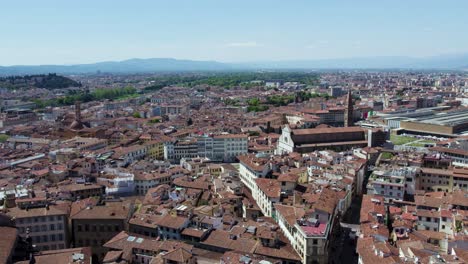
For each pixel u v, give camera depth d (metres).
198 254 157.38
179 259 139.62
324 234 158.12
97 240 181.88
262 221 193.00
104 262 148.12
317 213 172.38
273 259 151.00
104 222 181.00
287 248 165.62
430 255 143.12
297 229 166.25
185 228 172.50
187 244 158.50
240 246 161.12
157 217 184.25
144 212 194.50
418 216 189.75
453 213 186.12
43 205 188.38
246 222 185.00
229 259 142.12
